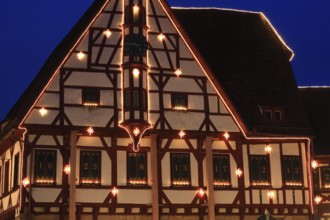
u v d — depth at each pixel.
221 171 26.94
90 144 25.33
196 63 27.12
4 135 26.67
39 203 24.14
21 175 24.16
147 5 26.83
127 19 26.14
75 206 24.38
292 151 28.22
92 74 25.66
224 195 26.67
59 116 24.88
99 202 24.88
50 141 24.84
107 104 25.58
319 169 29.42
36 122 24.53
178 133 26.11
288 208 27.36
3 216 27.08
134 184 25.52
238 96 29.22
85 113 25.23
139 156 25.84
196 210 26.17
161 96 26.28
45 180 24.45
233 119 27.08
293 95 30.20
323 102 32.50
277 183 27.56
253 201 26.97
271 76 30.61
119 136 25.67
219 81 27.17
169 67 26.67
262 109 28.75
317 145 29.95
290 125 28.58
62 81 25.23
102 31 26.09
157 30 26.83
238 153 27.25
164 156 26.14
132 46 25.75
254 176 27.36
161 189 25.77
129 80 25.55
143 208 25.38
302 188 27.80
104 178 25.19
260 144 27.83
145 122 25.30
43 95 24.89
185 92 26.67
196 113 26.62
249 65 30.77
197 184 26.27
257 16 33.34
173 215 25.95
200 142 26.59
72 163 24.56
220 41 31.72
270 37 32.59
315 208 28.31
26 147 24.38
